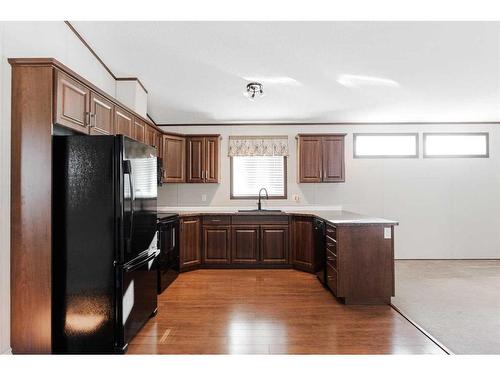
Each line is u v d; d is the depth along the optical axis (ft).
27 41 8.04
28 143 7.55
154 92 15.24
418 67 12.94
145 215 9.35
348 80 14.07
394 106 16.75
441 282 14.06
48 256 7.60
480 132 18.86
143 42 11.14
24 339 7.63
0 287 7.34
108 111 10.27
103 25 10.10
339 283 11.35
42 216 7.59
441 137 18.92
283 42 11.25
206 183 18.67
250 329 9.42
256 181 18.97
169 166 16.98
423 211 18.83
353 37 10.95
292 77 13.82
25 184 7.58
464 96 15.60
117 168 7.82
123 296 7.90
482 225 18.81
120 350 7.86
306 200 18.88
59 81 7.63
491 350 8.13
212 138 17.88
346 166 18.89
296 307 11.20
